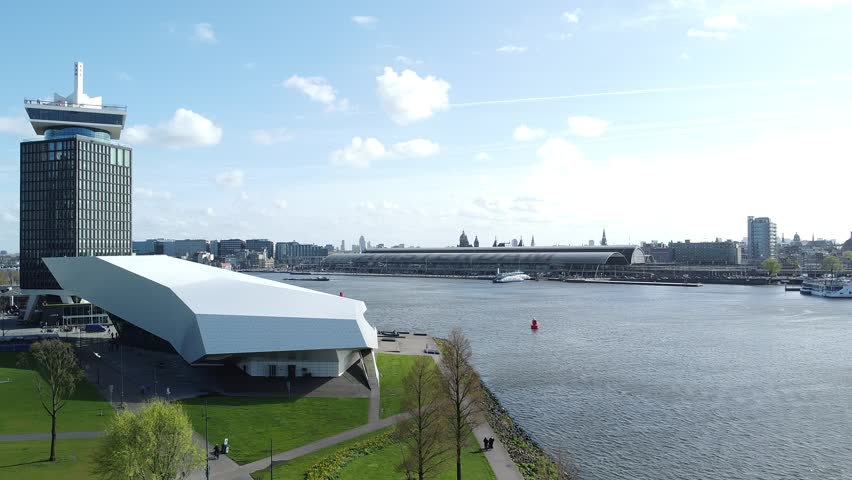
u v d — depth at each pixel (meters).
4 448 74.12
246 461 71.62
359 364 117.69
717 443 85.50
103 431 80.94
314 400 97.19
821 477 74.19
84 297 143.88
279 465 70.25
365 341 108.25
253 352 106.44
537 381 121.81
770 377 123.69
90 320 198.75
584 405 104.44
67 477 64.50
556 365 137.38
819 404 104.12
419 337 176.38
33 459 70.12
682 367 134.12
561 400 107.62
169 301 120.88
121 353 131.62
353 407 94.06
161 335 123.75
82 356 128.75
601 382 120.69
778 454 81.31
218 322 106.69
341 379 108.75
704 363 138.25
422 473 63.88
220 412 90.31
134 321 132.12
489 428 89.06
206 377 110.06
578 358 145.62
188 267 150.62
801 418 96.50
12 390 101.31
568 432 90.44
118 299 136.12
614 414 99.25
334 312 112.88
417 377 74.19
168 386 104.19
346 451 74.44
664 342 167.62
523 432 90.12
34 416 87.62
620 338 175.50
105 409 91.31
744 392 112.25
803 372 128.12
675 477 74.31
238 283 130.75
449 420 70.00
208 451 74.81
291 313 109.88
